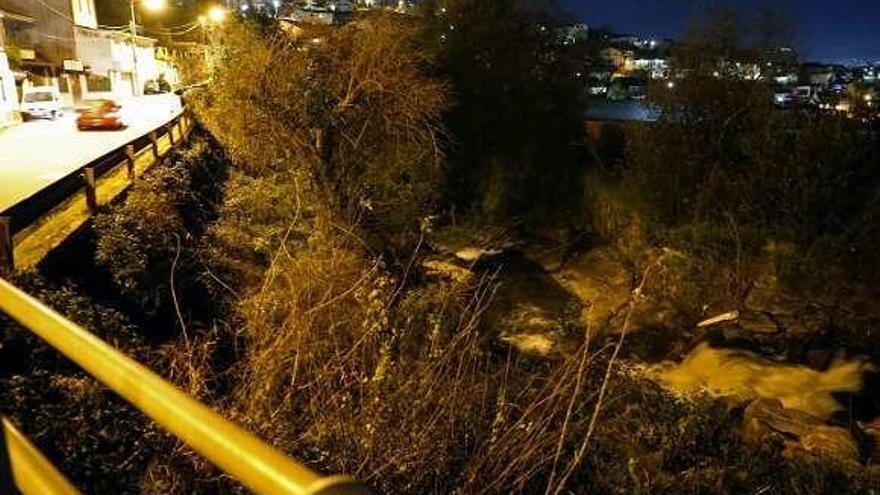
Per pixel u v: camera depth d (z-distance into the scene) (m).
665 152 17.70
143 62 55.72
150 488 4.01
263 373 4.46
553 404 5.29
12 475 1.65
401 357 5.03
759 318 14.59
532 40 23.78
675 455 6.74
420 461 4.16
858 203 14.89
